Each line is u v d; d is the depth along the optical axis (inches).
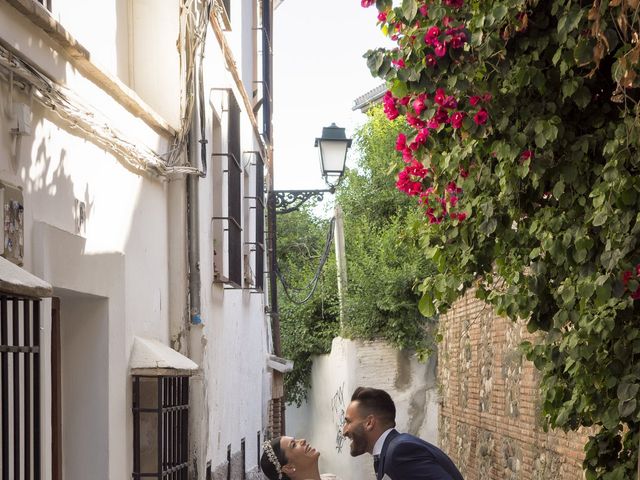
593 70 217.5
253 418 583.5
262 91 714.2
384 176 920.3
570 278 232.5
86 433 253.3
